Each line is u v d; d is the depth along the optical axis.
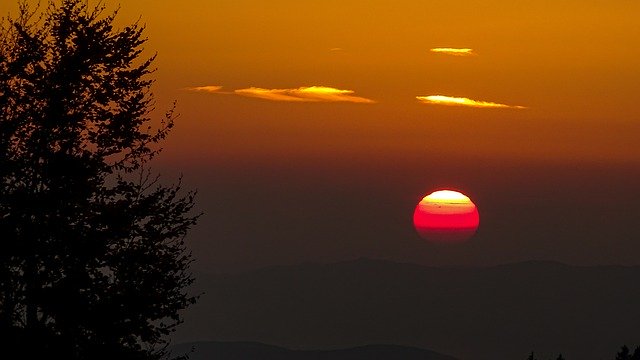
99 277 89.94
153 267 91.31
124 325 89.12
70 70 92.38
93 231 89.12
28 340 84.00
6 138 88.88
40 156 90.06
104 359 87.62
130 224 91.00
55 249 86.88
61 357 85.50
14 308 87.00
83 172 89.00
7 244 84.69
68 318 86.44
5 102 91.06
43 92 91.19
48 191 89.12
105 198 92.19
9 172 87.69
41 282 86.62
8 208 87.19
